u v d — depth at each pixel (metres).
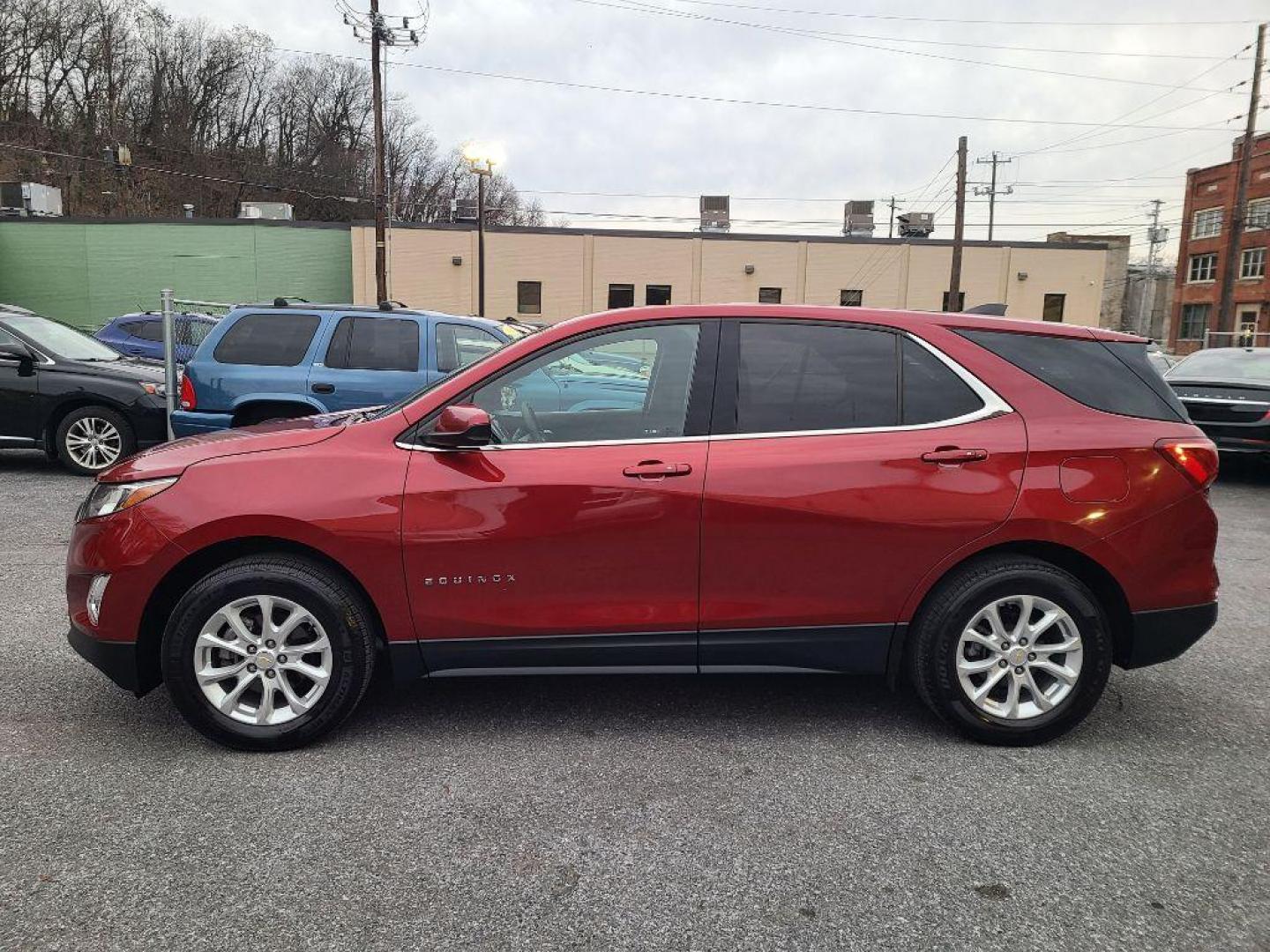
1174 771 3.22
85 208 60.16
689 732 3.51
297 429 3.46
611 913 2.36
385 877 2.50
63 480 8.76
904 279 36.16
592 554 3.22
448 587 3.21
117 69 69.00
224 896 2.39
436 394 3.35
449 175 88.50
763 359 3.39
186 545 3.14
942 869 2.58
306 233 33.72
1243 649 4.66
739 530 3.24
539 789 3.03
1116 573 3.32
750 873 2.55
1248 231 45.88
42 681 3.89
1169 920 2.36
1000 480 3.26
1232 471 11.38
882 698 3.89
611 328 3.41
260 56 77.06
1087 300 36.84
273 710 3.26
